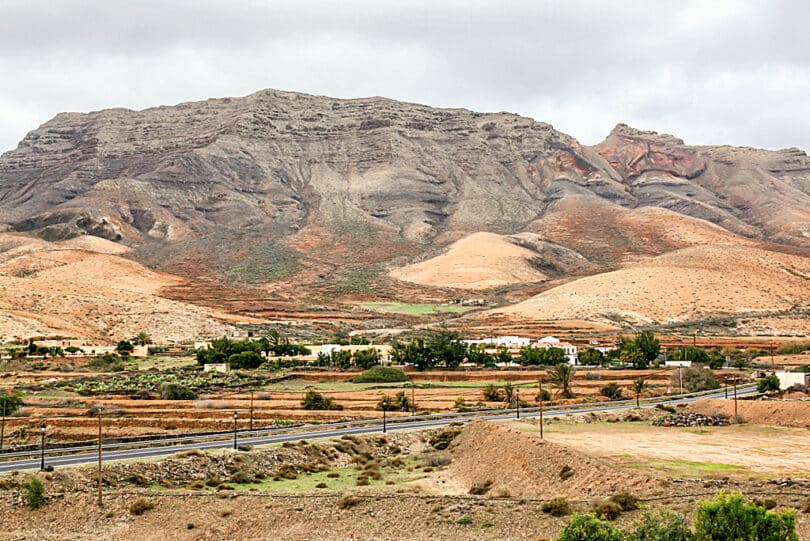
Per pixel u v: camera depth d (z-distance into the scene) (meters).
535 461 75.50
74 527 64.19
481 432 90.56
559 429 97.94
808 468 70.81
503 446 82.31
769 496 59.56
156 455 81.94
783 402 108.50
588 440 87.50
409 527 60.84
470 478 78.38
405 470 83.06
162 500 67.81
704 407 114.00
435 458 86.94
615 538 48.47
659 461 73.88
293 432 100.00
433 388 157.12
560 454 74.81
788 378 135.62
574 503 62.19
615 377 166.88
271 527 62.75
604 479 67.19
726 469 70.06
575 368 190.38
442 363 195.88
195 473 76.75
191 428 107.56
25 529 63.88
